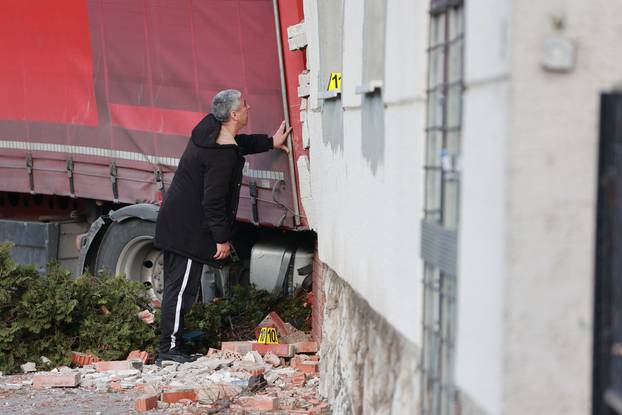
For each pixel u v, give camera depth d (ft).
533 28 20.67
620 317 20.93
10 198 97.76
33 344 66.74
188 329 73.36
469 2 23.52
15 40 87.81
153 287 84.84
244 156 73.61
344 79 45.16
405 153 30.78
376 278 36.37
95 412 53.67
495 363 21.27
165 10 77.51
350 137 43.37
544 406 20.94
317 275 65.82
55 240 92.43
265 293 79.10
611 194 20.92
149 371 65.16
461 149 24.48
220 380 60.29
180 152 79.41
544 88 20.75
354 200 42.11
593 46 20.80
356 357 40.93
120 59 81.61
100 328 68.74
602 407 20.95
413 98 29.50
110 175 83.97
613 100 20.81
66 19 84.28
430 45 28.07
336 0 50.08
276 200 72.33
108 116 83.41
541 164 20.81
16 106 88.84
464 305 23.65
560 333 20.94
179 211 66.90
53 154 87.35
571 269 20.92
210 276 80.48
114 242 84.07
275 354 66.23
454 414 24.63
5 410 54.75
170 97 79.15
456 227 24.95
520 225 20.81
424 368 28.45
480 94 22.45
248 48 72.54
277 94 71.26
